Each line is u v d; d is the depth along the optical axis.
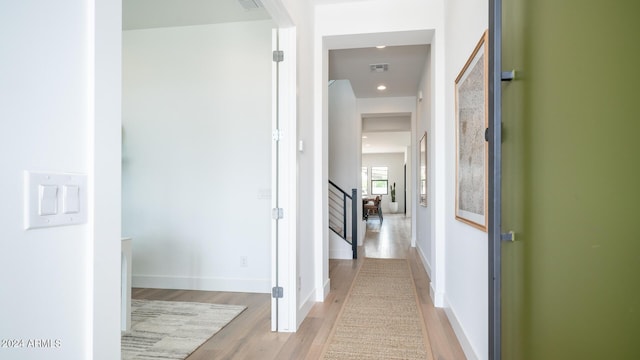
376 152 17.88
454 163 2.85
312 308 3.39
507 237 1.33
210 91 4.01
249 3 3.49
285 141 2.88
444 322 3.01
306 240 3.27
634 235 0.71
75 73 0.82
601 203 0.80
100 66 0.88
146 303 3.52
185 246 4.03
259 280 3.90
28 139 0.72
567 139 0.95
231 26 3.98
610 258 0.78
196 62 4.04
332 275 4.72
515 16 1.37
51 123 0.77
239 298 3.69
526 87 1.25
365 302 3.57
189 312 3.25
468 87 2.30
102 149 0.89
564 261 0.97
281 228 2.86
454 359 2.33
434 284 3.53
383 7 3.53
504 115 1.49
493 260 1.31
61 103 0.79
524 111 1.27
